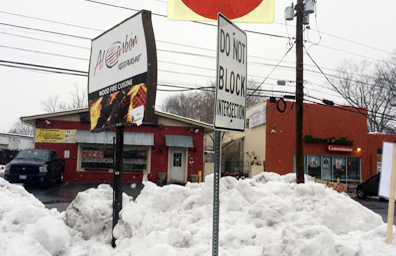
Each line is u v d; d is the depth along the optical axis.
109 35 7.43
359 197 22.25
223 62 3.26
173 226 5.30
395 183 4.50
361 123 28.94
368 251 4.16
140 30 6.28
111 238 6.08
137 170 23.83
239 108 3.50
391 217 4.42
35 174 16.81
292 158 26.56
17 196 7.06
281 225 5.27
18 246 4.71
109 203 6.66
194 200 6.14
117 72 6.94
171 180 24.19
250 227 5.03
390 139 29.41
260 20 5.09
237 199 5.79
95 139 22.73
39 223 5.43
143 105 5.95
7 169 16.66
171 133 24.52
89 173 22.95
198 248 4.41
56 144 22.80
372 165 28.75
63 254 5.51
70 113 22.91
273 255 4.00
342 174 28.11
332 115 28.30
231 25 3.43
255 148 28.38
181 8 5.12
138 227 5.70
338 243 4.09
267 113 26.56
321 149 27.78
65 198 14.31
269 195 5.98
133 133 23.91
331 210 5.55
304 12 14.18
